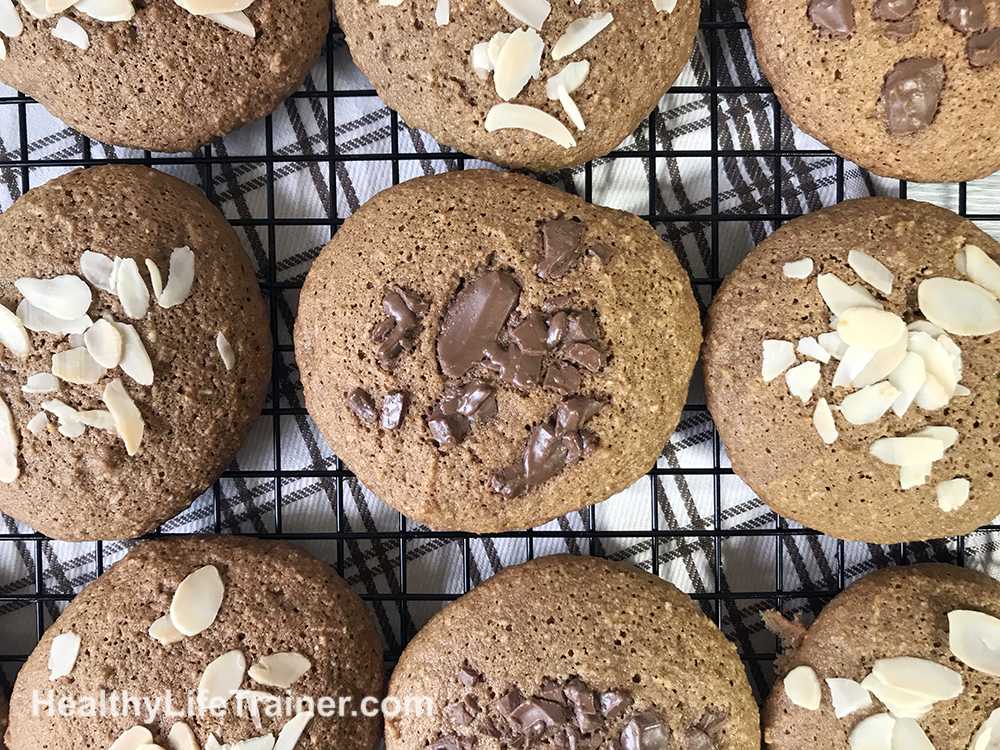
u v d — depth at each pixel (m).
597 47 0.17
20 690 0.17
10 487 0.17
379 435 0.17
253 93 0.18
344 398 0.17
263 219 0.20
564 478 0.17
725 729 0.17
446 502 0.17
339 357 0.17
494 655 0.17
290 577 0.18
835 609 0.18
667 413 0.17
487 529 0.17
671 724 0.16
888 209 0.17
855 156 0.18
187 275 0.17
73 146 0.20
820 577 0.20
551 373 0.16
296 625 0.17
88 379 0.17
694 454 0.20
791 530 0.20
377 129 0.20
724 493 0.20
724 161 0.20
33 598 0.20
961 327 0.16
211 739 0.16
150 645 0.17
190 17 0.17
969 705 0.16
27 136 0.20
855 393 0.16
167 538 0.18
